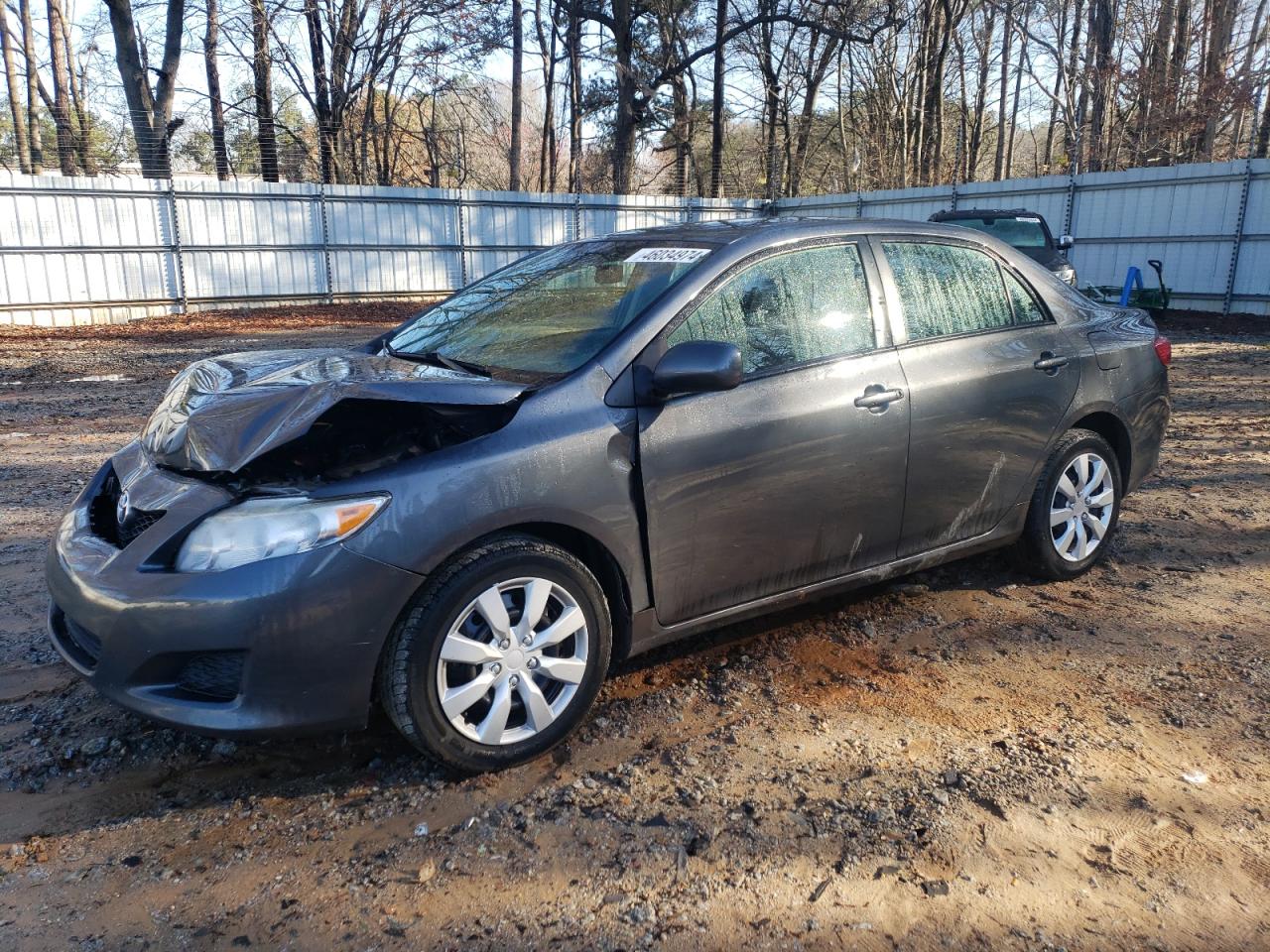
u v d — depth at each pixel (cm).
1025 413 408
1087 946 223
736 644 387
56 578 293
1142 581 454
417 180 3422
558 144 3469
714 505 321
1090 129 3061
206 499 276
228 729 257
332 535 258
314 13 2703
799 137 3531
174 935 226
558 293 369
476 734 283
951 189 2181
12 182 1720
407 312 2006
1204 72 2509
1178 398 977
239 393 313
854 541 363
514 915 232
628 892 240
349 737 315
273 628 254
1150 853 255
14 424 845
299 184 2042
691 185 3828
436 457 276
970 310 404
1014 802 277
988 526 411
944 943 223
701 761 299
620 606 313
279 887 243
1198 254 1808
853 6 2870
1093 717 326
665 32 3127
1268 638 389
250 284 2033
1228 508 575
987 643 387
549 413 294
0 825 269
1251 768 295
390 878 246
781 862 251
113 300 1866
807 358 346
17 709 332
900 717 327
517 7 2944
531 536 290
